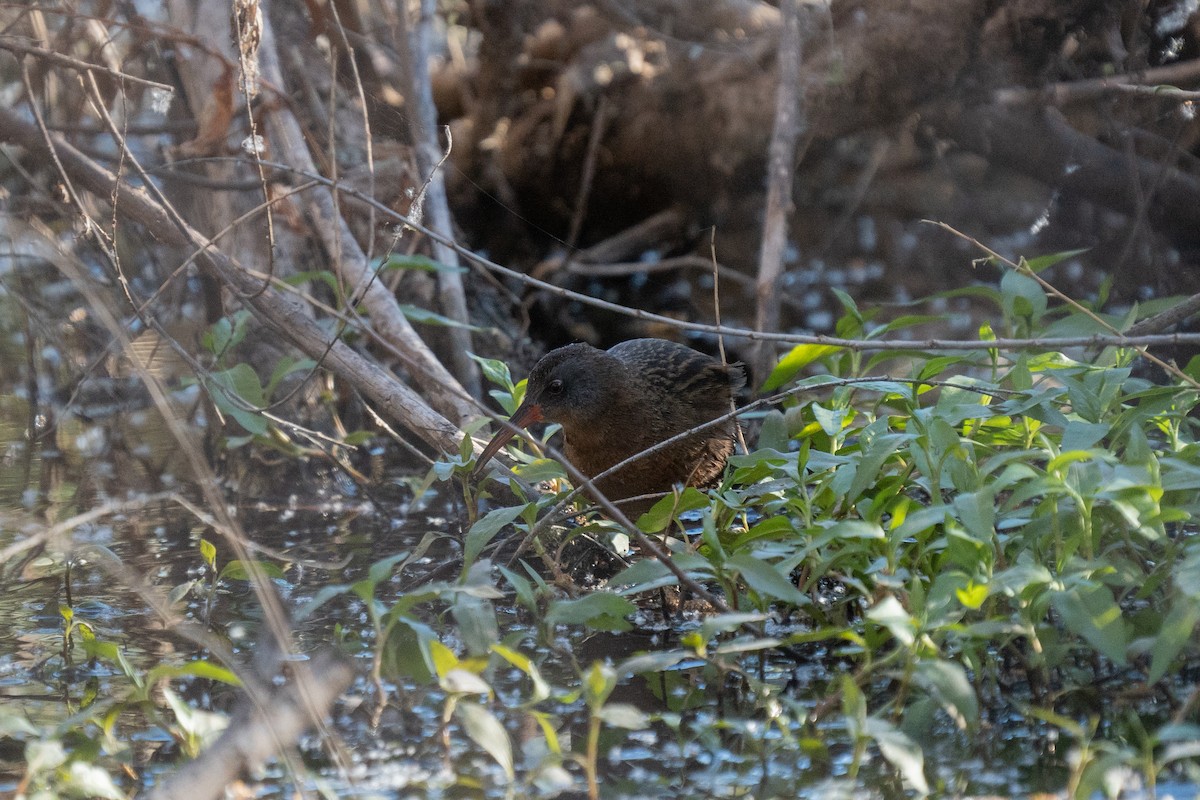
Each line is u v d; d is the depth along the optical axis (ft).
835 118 41.91
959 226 46.09
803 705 19.76
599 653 22.35
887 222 46.68
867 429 23.41
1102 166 41.06
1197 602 16.83
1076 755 17.85
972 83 40.50
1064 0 38.34
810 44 42.24
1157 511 18.75
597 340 44.29
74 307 34.47
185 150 32.65
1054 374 23.93
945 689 17.12
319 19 35.68
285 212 33.19
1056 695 18.88
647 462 29.81
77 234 31.53
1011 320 28.04
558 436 34.19
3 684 21.17
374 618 19.20
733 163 44.62
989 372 33.68
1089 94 40.73
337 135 35.99
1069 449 20.45
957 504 19.01
